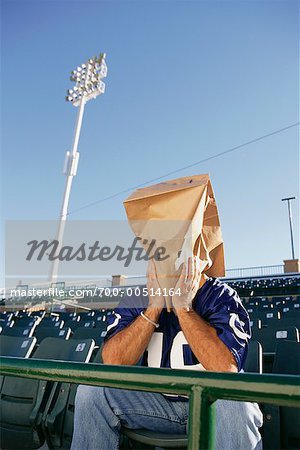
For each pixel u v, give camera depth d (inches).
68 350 149.0
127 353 94.3
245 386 40.7
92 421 87.4
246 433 77.8
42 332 237.3
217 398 42.0
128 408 88.1
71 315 426.9
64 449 116.7
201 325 88.4
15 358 56.6
